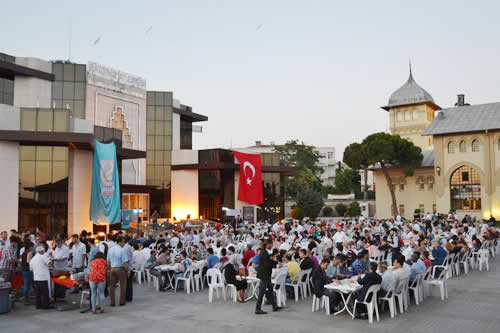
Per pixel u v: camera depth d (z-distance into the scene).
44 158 23.38
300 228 24.95
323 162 102.25
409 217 50.47
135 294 13.69
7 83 33.28
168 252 15.60
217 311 11.21
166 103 43.78
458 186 45.94
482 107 46.44
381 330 9.27
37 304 11.53
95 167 21.83
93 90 36.31
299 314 10.77
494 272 17.14
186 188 42.97
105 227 25.66
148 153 42.66
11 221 21.42
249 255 15.20
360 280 10.19
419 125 57.31
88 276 11.62
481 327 9.43
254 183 32.22
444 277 12.83
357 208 56.03
